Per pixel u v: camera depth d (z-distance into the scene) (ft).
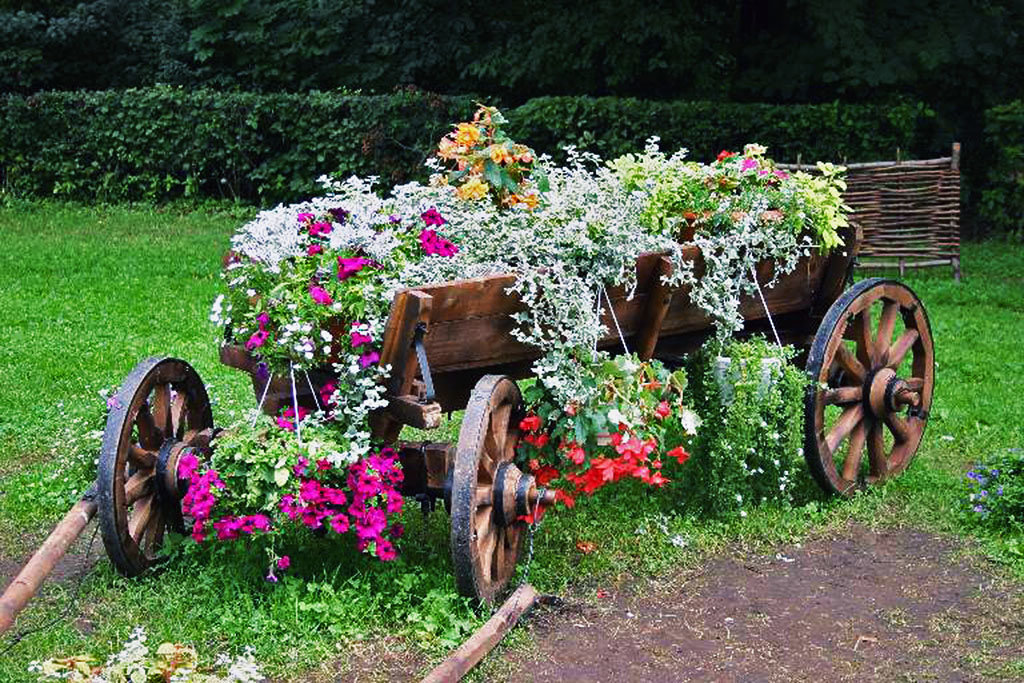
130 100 52.29
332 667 14.56
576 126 48.14
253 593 16.14
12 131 52.85
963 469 22.30
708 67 51.47
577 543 18.34
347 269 15.34
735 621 16.19
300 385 16.28
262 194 52.75
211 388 26.02
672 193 19.29
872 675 14.76
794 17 51.57
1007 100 50.83
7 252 41.04
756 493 20.36
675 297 18.54
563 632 15.67
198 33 55.42
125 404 15.97
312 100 50.83
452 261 16.35
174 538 16.90
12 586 14.48
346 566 16.87
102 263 40.01
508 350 16.56
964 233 49.55
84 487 18.84
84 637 15.14
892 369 21.11
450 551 17.72
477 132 18.21
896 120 46.88
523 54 51.85
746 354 18.94
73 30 55.36
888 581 17.54
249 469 15.16
